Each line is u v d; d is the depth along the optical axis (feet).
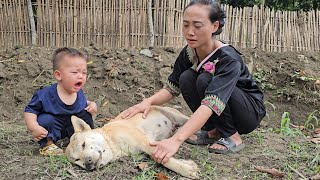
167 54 10.98
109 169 5.82
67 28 11.06
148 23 11.10
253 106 6.66
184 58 6.88
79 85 6.40
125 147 6.13
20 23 11.07
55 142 6.70
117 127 6.23
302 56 11.51
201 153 6.63
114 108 9.64
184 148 6.81
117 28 11.11
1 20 11.03
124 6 11.05
